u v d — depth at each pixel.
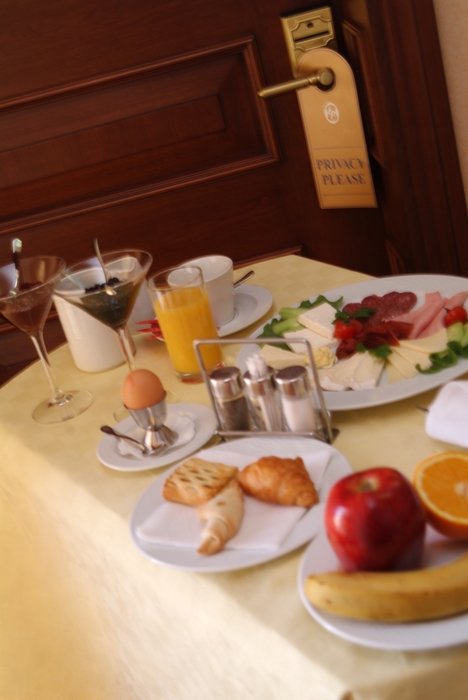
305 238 2.33
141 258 1.08
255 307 1.26
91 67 2.07
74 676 1.05
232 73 2.13
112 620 0.90
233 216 2.28
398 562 0.58
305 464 0.77
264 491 0.72
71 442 1.02
